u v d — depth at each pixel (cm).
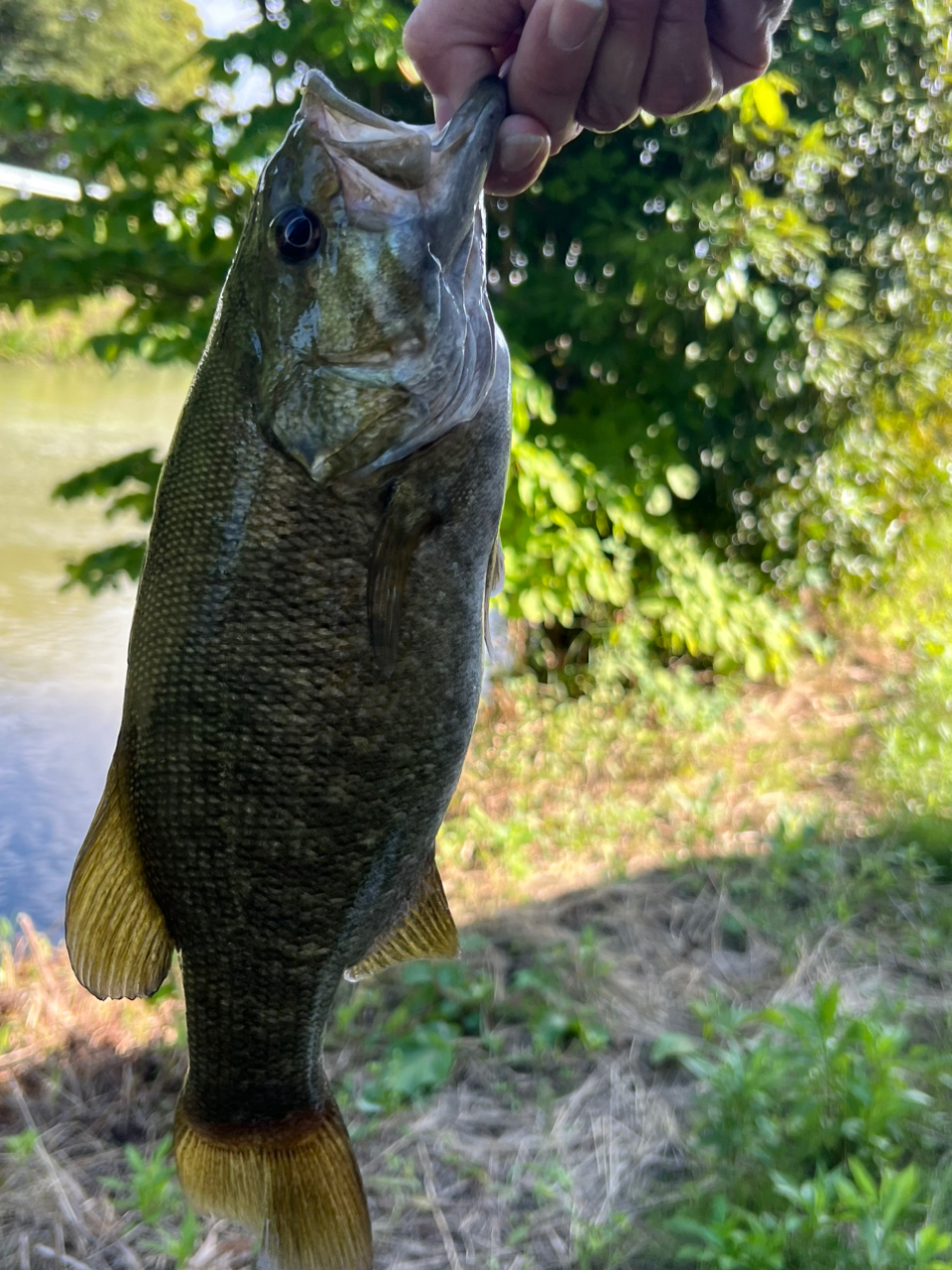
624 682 696
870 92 692
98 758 561
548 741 620
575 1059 349
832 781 584
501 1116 326
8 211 482
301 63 513
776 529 718
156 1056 358
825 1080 292
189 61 516
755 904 441
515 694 662
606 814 545
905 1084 296
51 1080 346
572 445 616
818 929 415
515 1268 271
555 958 395
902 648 744
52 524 912
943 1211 262
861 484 756
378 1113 327
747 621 667
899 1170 280
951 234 761
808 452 711
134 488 986
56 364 1619
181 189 514
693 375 637
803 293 650
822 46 677
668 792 571
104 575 520
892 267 746
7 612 739
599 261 630
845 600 772
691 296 605
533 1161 306
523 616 592
